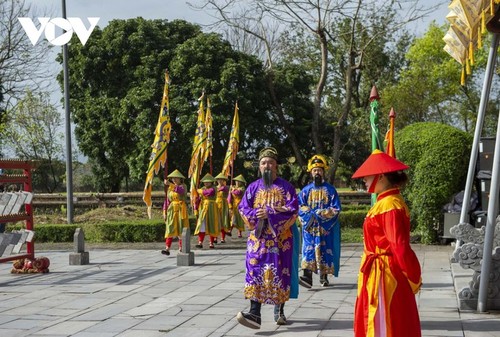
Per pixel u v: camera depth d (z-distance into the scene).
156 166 15.88
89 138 29.34
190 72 27.77
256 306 7.08
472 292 7.88
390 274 4.98
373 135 9.23
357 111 34.53
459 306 7.91
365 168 5.07
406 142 16.17
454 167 15.45
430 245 15.80
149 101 27.80
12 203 11.76
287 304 8.62
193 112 27.14
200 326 7.37
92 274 11.89
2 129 31.95
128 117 28.22
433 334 6.69
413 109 37.19
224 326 7.36
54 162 37.41
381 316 4.96
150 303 8.86
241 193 19.31
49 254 15.55
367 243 5.15
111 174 30.66
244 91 27.80
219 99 27.22
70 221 20.41
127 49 29.09
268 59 28.84
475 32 8.46
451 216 14.62
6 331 7.30
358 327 5.14
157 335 6.97
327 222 9.87
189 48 28.09
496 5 7.31
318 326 7.27
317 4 25.02
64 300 9.25
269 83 28.84
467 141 15.73
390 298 4.96
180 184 15.16
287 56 32.03
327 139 30.61
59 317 8.05
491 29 8.28
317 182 9.99
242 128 27.70
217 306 8.57
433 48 36.69
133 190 43.00
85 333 7.11
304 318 7.73
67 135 20.50
